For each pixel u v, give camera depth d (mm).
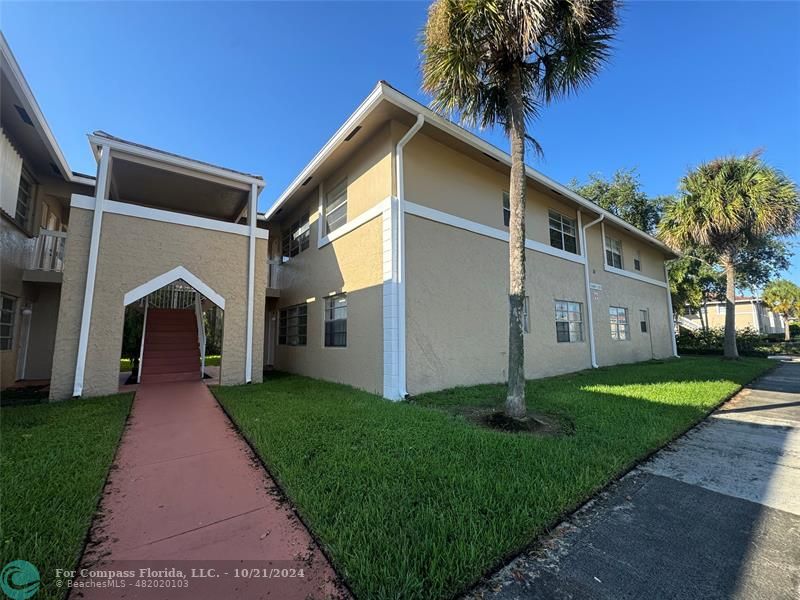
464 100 5875
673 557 2223
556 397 6754
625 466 3600
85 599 1777
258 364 8742
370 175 8047
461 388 7730
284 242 13164
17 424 4730
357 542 2203
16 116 6965
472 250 8711
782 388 8586
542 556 2219
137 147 7555
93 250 6871
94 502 2709
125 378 9547
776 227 13328
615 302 13906
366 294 7859
